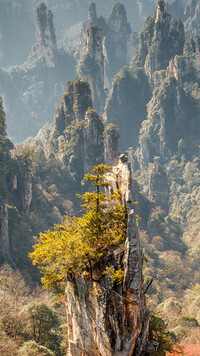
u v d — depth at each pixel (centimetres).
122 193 3378
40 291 9344
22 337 5500
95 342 3272
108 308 3100
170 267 15900
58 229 3591
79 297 3391
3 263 9950
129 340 3030
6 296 6347
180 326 7375
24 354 4666
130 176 3347
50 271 3450
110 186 3538
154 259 16500
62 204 17625
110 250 3281
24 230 12681
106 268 3089
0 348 4606
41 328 5753
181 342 6569
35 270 11375
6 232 11062
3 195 12112
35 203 16012
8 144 16350
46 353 4953
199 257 17125
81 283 3334
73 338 3631
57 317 6256
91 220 3219
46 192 17512
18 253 11531
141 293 3183
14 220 12431
